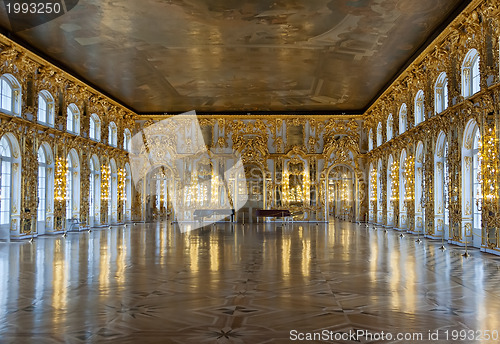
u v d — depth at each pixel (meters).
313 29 17.95
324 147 34.50
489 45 14.59
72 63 22.67
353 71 24.06
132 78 25.45
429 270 11.66
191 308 7.73
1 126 18.88
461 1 15.35
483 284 9.80
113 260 13.52
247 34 18.50
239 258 13.89
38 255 14.77
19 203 20.22
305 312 7.44
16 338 6.14
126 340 6.05
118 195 31.92
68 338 6.14
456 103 17.48
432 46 19.03
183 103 32.19
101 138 29.30
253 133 34.84
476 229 17.08
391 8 15.91
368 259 13.69
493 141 14.70
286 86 27.27
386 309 7.63
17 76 19.95
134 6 15.67
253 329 6.50
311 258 13.90
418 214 22.83
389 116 28.52
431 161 20.55
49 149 23.23
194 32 18.23
